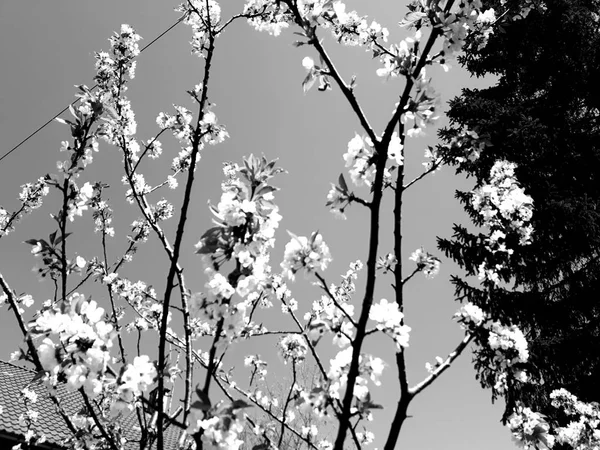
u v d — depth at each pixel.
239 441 1.50
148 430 2.42
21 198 3.61
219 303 1.59
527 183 7.63
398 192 2.23
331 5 2.17
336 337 1.82
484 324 2.26
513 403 2.85
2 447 7.40
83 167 2.41
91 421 2.61
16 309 2.24
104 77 3.48
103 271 3.76
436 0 1.82
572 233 7.43
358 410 1.72
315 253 1.78
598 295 7.43
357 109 1.90
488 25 2.74
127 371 1.64
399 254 2.17
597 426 4.11
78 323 1.60
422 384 1.94
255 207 1.64
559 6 8.47
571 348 6.98
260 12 3.15
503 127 7.87
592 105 9.02
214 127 3.08
